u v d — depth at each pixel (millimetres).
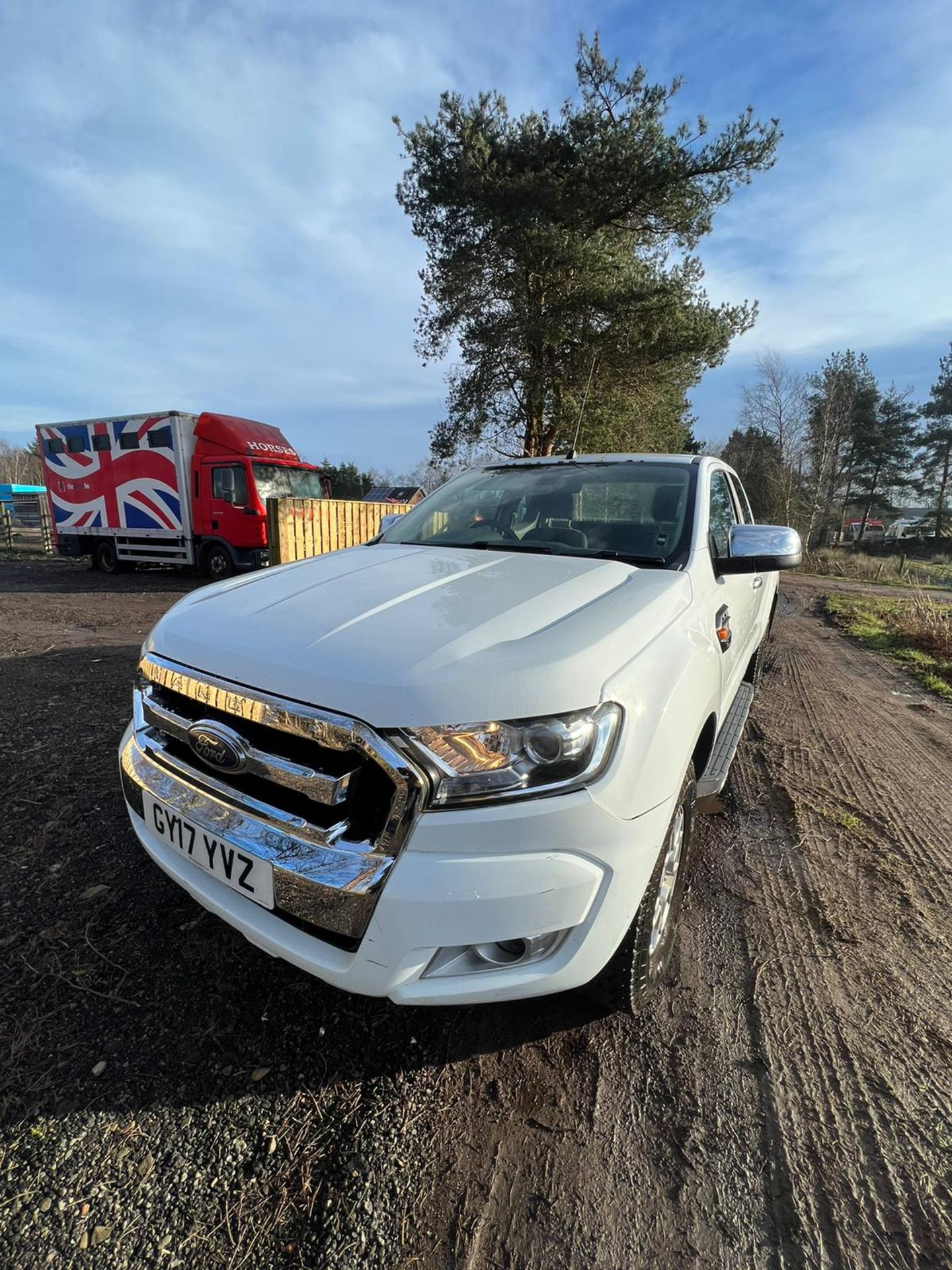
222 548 13250
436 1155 1506
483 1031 1860
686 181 17016
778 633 8758
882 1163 1514
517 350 19094
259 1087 1654
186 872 1770
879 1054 1821
